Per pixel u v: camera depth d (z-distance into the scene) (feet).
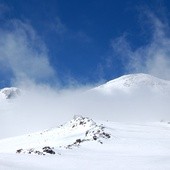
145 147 290.15
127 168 199.82
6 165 175.73
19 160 202.08
